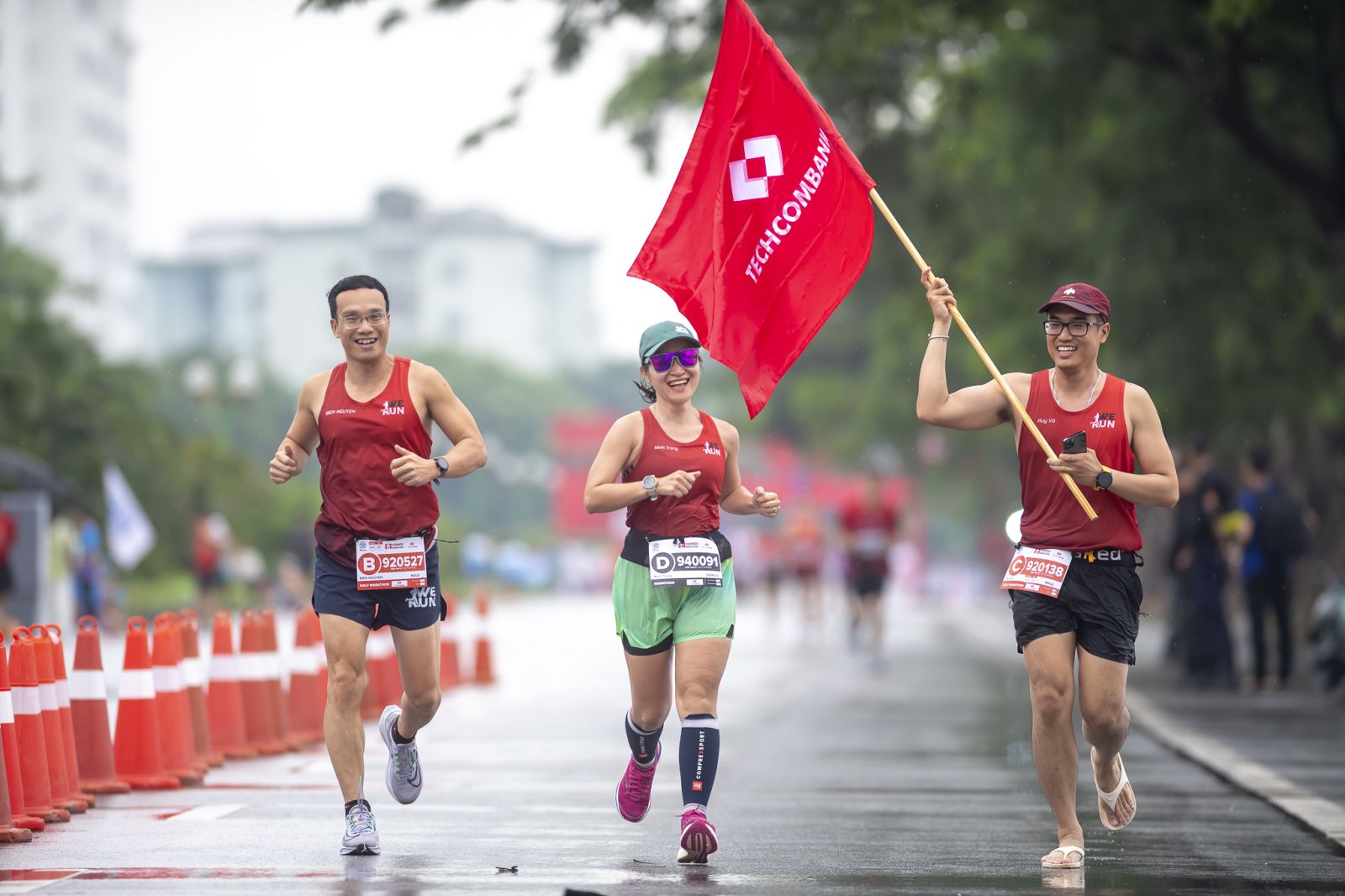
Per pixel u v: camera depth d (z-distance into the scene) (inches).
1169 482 949.2
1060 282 3444.9
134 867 941.8
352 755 1002.1
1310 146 2797.7
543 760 1550.2
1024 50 2817.4
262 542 6958.7
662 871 952.3
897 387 6732.3
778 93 1074.7
